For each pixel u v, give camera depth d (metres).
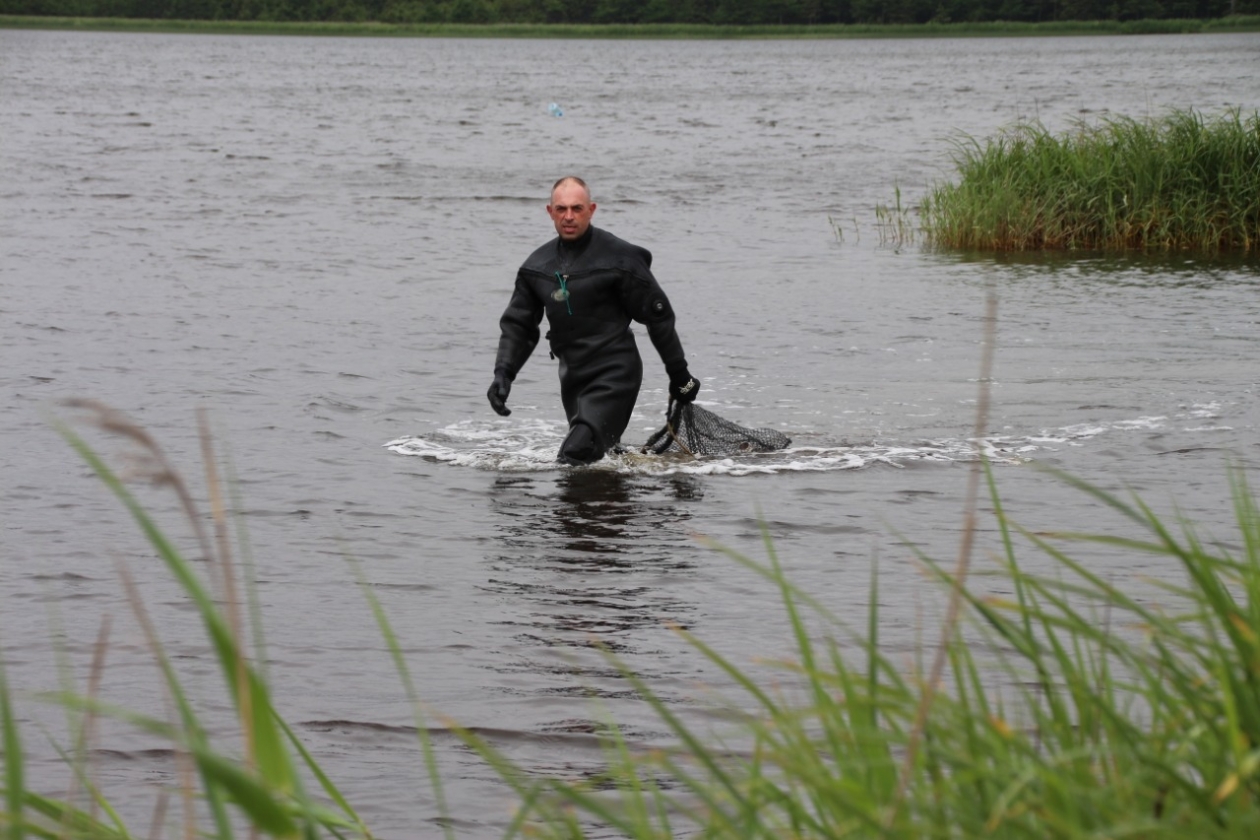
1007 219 60.84
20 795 7.91
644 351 39.59
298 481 26.09
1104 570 20.23
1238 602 17.27
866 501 24.62
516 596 20.03
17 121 141.38
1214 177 61.62
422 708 16.22
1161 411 30.98
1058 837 7.69
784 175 92.75
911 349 38.94
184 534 22.86
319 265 55.50
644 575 20.89
